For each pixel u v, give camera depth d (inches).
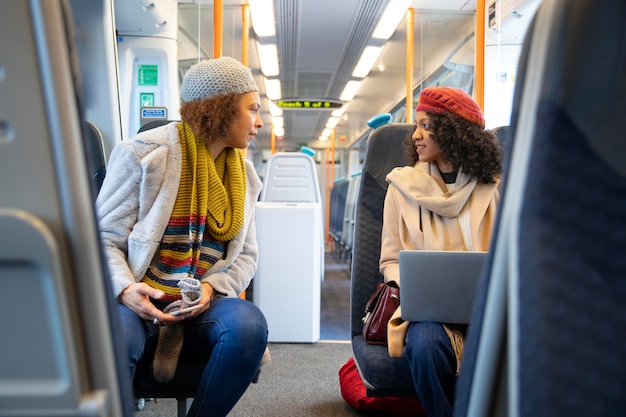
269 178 144.9
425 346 57.2
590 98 20.1
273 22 243.1
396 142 79.7
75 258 21.0
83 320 21.4
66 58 20.5
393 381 63.3
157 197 58.2
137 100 149.0
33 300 20.9
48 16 20.0
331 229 475.2
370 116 495.2
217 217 61.4
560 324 19.4
